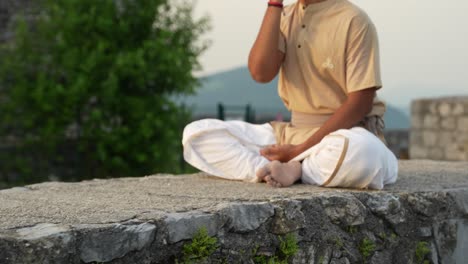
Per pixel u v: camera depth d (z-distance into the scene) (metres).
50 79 10.96
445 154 10.99
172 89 11.41
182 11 11.70
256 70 3.80
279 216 2.95
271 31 3.70
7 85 11.30
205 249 2.64
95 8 10.95
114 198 3.10
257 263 2.88
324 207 3.14
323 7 3.67
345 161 3.43
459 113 10.77
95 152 11.18
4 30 12.33
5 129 11.22
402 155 13.59
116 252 2.38
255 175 3.73
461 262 3.81
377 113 3.74
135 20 11.27
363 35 3.56
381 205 3.37
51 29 11.16
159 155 10.95
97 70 10.70
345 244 3.22
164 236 2.54
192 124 3.94
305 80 3.77
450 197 3.71
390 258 3.44
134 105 10.79
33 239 2.21
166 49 11.05
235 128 3.89
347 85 3.60
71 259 2.28
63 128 10.86
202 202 2.95
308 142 3.62
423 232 3.58
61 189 3.49
